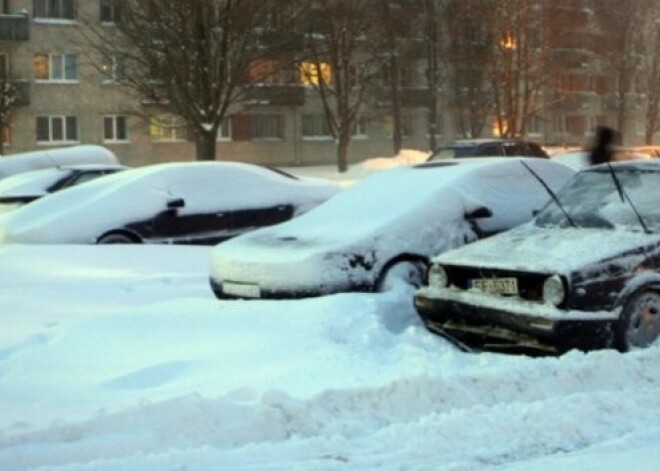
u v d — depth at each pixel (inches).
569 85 2143.2
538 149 864.9
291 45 876.0
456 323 269.1
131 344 274.8
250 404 207.5
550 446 189.8
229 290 323.3
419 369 233.9
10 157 840.3
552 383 223.8
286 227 345.7
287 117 1897.1
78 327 292.2
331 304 279.4
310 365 240.4
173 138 1712.6
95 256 436.1
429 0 1573.6
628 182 300.0
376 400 210.5
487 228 333.1
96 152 878.4
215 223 505.4
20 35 1546.5
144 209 490.0
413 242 317.1
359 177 1348.4
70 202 503.5
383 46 1587.1
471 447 187.9
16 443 188.2
